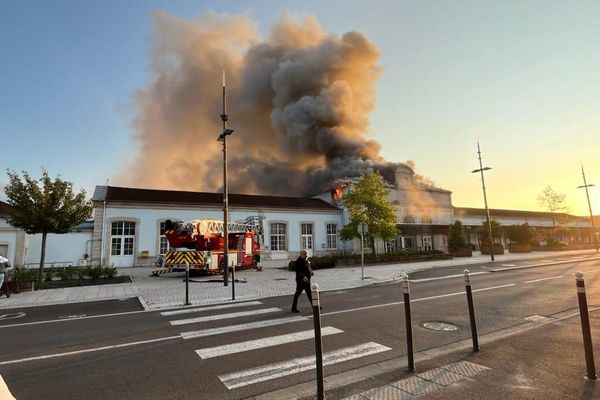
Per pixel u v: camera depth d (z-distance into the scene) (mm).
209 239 18531
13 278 13148
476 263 23219
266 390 4090
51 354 5586
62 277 16016
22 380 4531
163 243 25984
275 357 5211
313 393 3959
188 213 27281
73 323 7812
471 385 3947
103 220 24391
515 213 51281
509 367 4461
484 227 34906
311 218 33188
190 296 11211
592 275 14789
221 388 4172
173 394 4035
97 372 4762
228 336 6418
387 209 25156
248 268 20938
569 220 55219
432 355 5062
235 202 30781
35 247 26938
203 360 5152
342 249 34000
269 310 8812
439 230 36000
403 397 3709
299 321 7488
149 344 6031
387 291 11727
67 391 4172
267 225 30828
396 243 34844
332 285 13508
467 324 6895
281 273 18750
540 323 6797
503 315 7602
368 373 4469
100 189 27562
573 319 6992
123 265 24641
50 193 15656
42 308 9828
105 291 12531
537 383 3949
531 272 16516
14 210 16281
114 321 7938
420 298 10070
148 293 11930
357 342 5832
